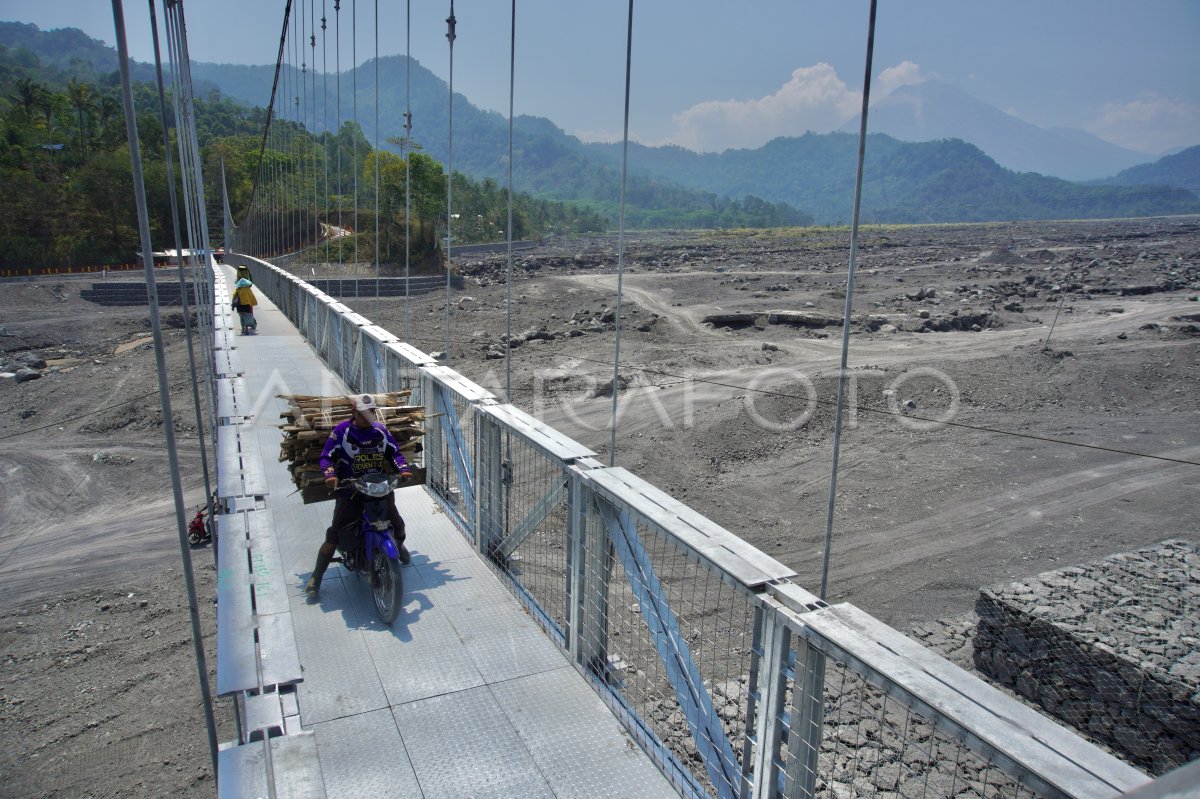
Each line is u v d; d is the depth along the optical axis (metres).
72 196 68.62
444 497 6.31
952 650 8.12
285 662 3.02
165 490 19.31
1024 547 11.79
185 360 30.80
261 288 29.97
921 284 41.75
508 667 3.96
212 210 79.00
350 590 4.81
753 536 12.49
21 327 39.72
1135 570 7.78
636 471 15.30
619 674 3.94
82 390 27.59
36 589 13.95
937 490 14.12
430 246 48.41
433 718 3.54
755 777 2.60
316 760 2.54
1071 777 1.62
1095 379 20.64
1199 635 6.45
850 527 12.70
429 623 4.39
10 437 23.50
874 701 5.74
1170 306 31.77
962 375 21.44
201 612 12.45
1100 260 50.69
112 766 8.81
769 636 2.50
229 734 9.34
